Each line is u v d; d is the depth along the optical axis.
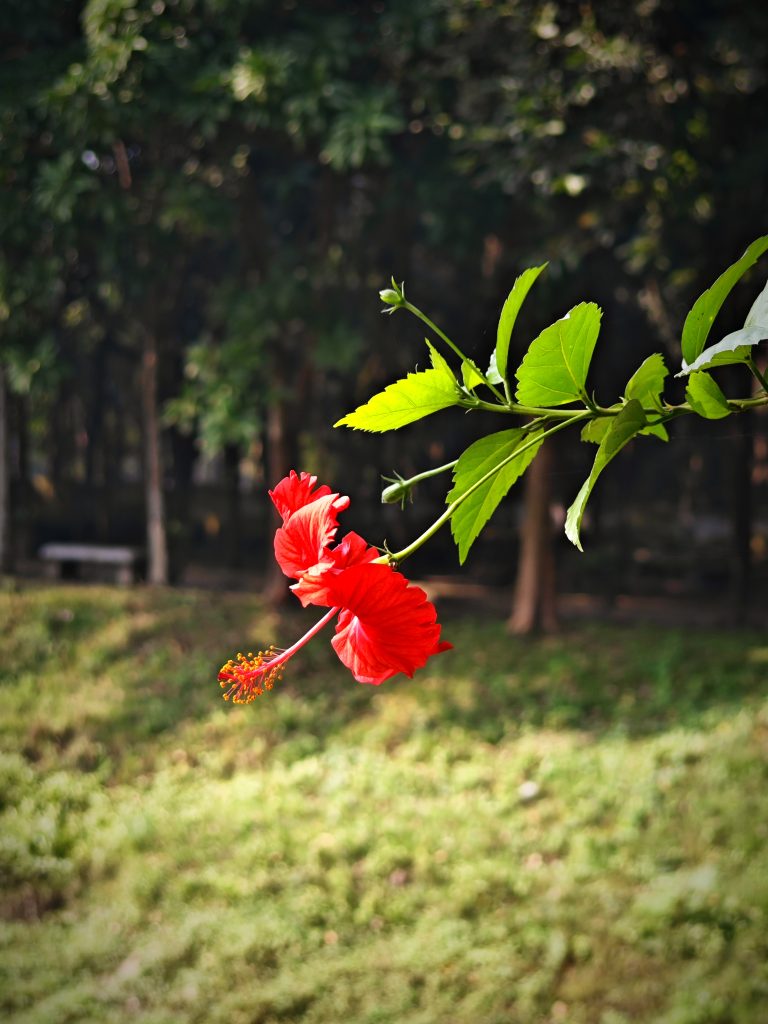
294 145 11.88
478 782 8.69
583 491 1.05
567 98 9.80
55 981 6.72
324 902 7.28
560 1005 6.19
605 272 12.38
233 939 6.95
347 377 16.56
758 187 11.09
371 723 9.86
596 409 1.10
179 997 6.44
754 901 6.59
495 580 17.36
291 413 13.41
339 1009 6.33
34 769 9.29
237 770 9.20
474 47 10.70
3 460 14.28
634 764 8.61
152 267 12.98
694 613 15.59
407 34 10.83
